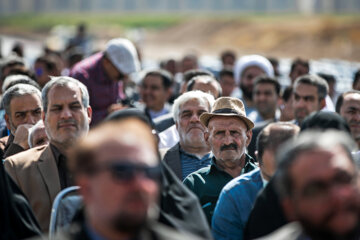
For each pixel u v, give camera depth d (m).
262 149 13.34
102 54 26.22
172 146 20.89
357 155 13.73
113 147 8.16
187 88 23.83
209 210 16.59
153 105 29.86
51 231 12.13
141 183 8.14
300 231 9.81
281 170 8.93
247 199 14.50
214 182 16.88
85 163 8.23
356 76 28.97
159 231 9.08
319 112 14.61
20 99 19.48
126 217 8.13
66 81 16.36
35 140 17.69
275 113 28.34
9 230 12.25
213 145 17.00
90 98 25.69
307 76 24.19
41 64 34.72
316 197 8.51
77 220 10.49
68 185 15.59
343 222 8.50
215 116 17.12
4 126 23.39
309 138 8.84
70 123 15.84
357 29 197.12
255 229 12.84
